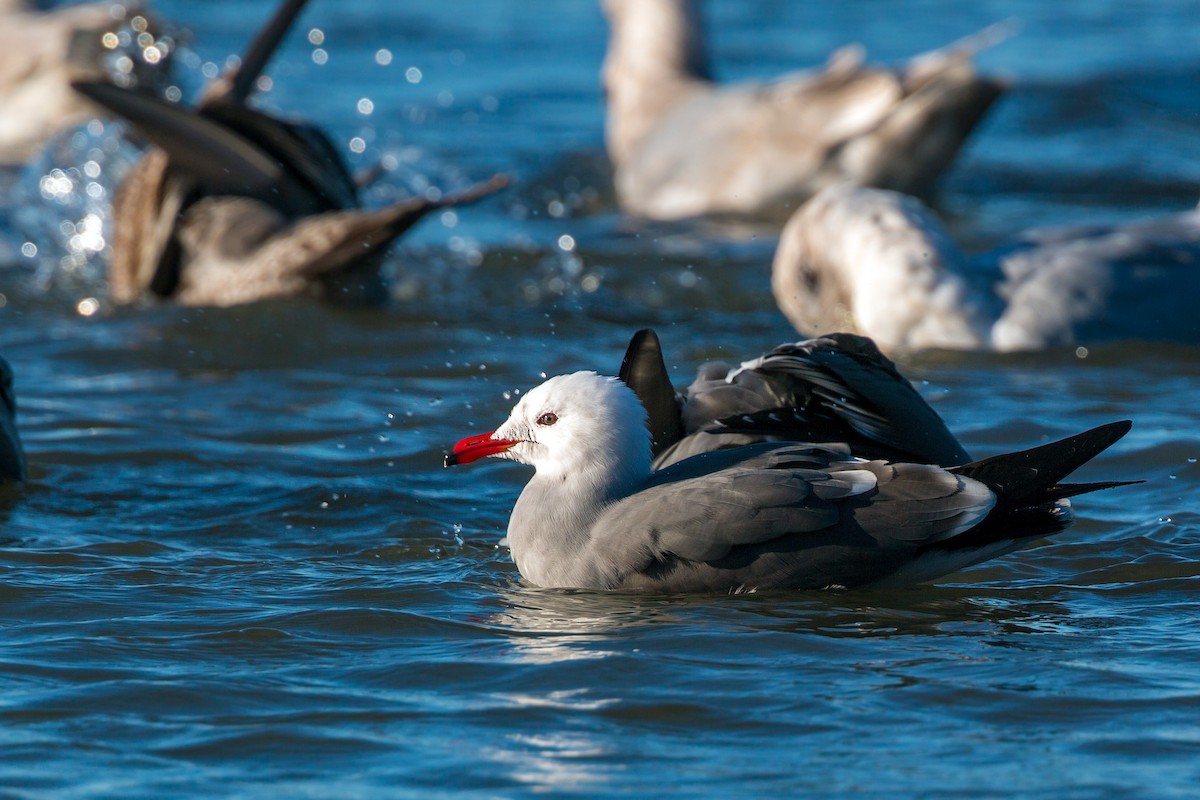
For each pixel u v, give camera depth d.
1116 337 15.55
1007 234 21.64
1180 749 7.15
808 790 6.75
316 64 33.22
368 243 16.53
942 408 13.65
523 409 9.77
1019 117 29.39
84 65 27.75
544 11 39.81
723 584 9.31
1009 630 8.80
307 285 16.94
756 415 10.12
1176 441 12.41
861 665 8.22
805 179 24.16
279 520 11.02
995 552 9.41
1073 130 28.70
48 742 7.25
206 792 6.76
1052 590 9.59
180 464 12.25
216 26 36.31
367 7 39.94
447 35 36.81
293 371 15.08
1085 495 11.42
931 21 38.91
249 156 17.23
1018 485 9.27
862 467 9.39
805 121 24.16
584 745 7.24
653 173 24.73
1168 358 15.14
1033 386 14.30
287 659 8.34
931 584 9.68
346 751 7.18
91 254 19.73
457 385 14.67
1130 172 25.77
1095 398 13.88
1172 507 11.09
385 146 26.56
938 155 24.12
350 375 14.98
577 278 19.09
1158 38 36.53
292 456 12.50
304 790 6.78
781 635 8.65
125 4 26.05
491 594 9.49
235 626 8.81
